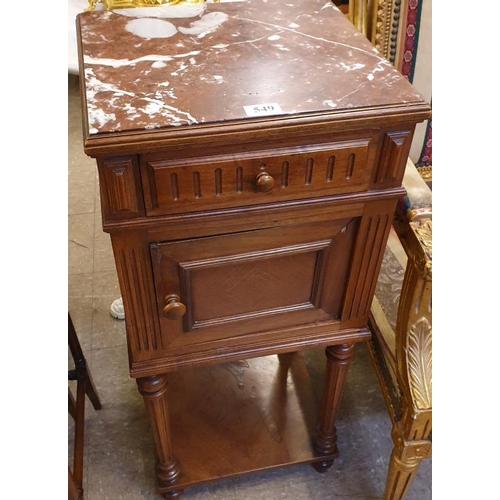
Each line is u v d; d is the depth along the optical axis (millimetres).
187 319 749
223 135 574
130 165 580
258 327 799
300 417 1136
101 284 1530
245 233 682
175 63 692
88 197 1858
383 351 917
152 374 792
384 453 1134
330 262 751
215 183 618
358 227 718
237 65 691
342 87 646
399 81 660
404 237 771
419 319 791
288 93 630
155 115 582
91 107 593
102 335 1382
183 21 814
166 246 666
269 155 610
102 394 1245
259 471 1043
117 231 628
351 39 770
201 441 1084
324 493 1066
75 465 971
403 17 953
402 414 835
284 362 1260
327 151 625
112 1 897
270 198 651
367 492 1068
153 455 1127
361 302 807
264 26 801
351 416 1200
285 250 715
